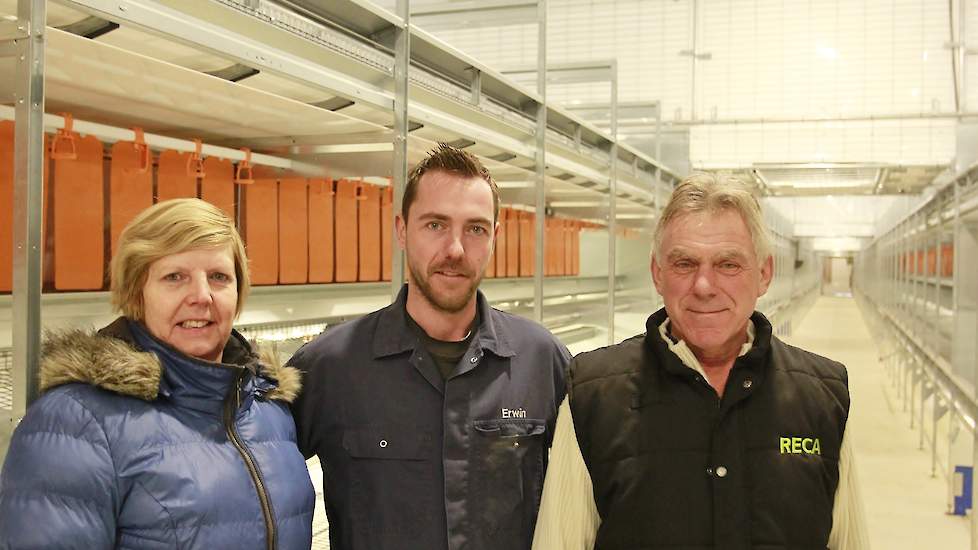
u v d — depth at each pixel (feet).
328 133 8.17
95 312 6.38
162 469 3.60
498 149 9.96
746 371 4.25
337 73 6.33
